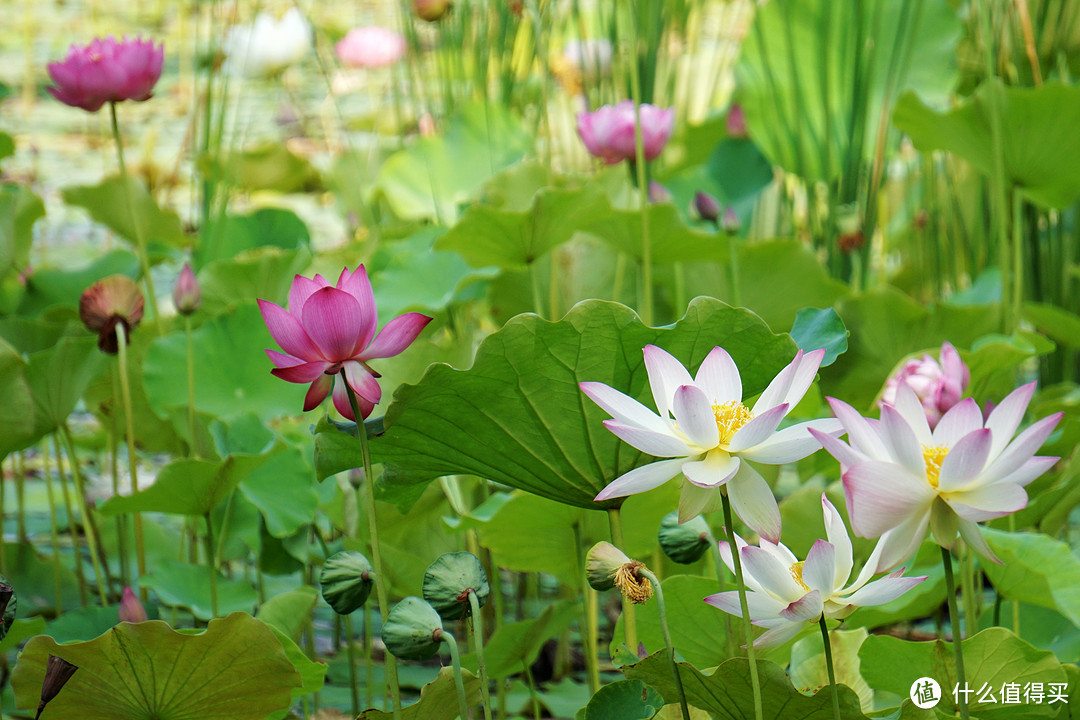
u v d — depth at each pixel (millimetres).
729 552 3025
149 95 3771
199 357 3688
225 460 3326
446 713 3105
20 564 3668
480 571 2986
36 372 3506
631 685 3035
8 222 4023
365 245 4969
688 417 2895
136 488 3561
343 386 3023
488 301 4516
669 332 3055
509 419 3072
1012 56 4715
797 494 3451
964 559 3375
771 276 4406
